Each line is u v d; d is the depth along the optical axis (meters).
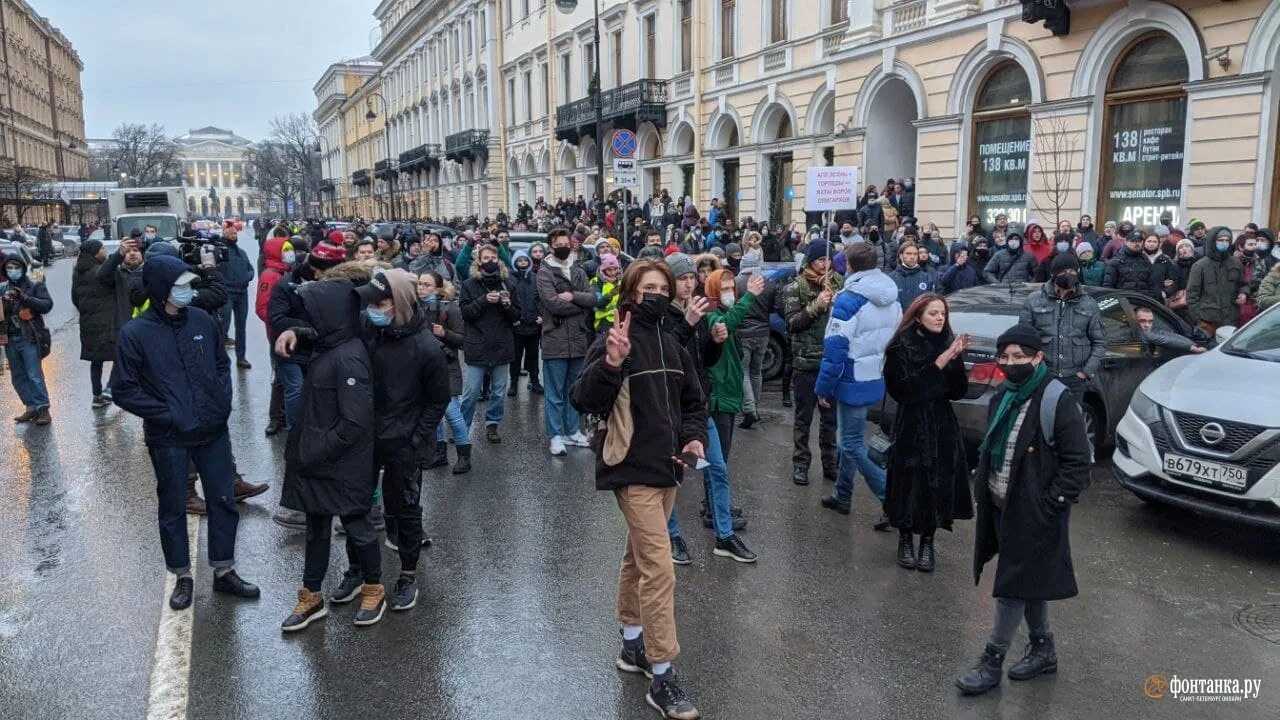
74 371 12.37
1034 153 16.20
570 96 38.03
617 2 32.31
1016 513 3.93
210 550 5.03
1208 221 13.55
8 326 8.91
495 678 4.16
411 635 4.59
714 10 26.62
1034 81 16.14
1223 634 4.59
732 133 27.02
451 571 5.42
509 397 10.82
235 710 3.88
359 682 4.12
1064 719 3.82
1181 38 13.71
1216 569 5.45
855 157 20.86
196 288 6.68
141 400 4.64
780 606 4.93
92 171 121.06
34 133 77.56
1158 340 8.19
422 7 58.84
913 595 5.09
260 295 8.88
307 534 4.66
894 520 5.42
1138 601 4.99
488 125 48.94
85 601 4.98
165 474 4.78
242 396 10.65
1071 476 3.83
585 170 37.03
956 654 4.40
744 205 25.83
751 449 8.27
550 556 5.65
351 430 4.51
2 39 68.06
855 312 5.89
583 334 7.95
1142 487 6.02
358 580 5.02
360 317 4.70
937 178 18.55
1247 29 12.81
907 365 5.31
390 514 4.92
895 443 5.43
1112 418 7.79
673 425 3.96
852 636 4.58
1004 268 12.13
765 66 24.41
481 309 7.84
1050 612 4.86
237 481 6.71
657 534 3.88
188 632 4.60
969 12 17.34
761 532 6.11
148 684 4.10
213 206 124.56
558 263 7.89
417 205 65.88
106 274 9.30
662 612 3.83
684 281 5.02
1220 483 5.57
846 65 21.03
